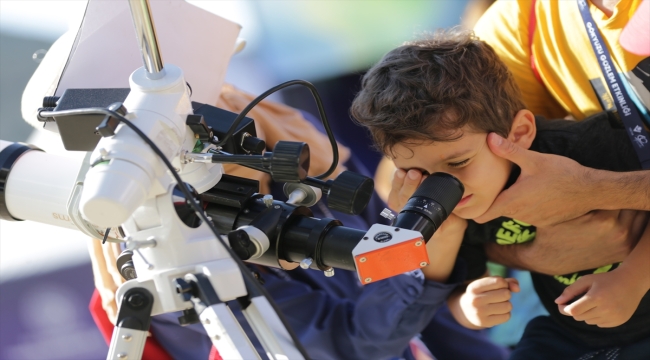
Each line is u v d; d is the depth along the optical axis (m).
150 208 3.86
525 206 6.37
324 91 9.41
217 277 3.79
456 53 6.41
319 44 9.50
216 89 6.87
